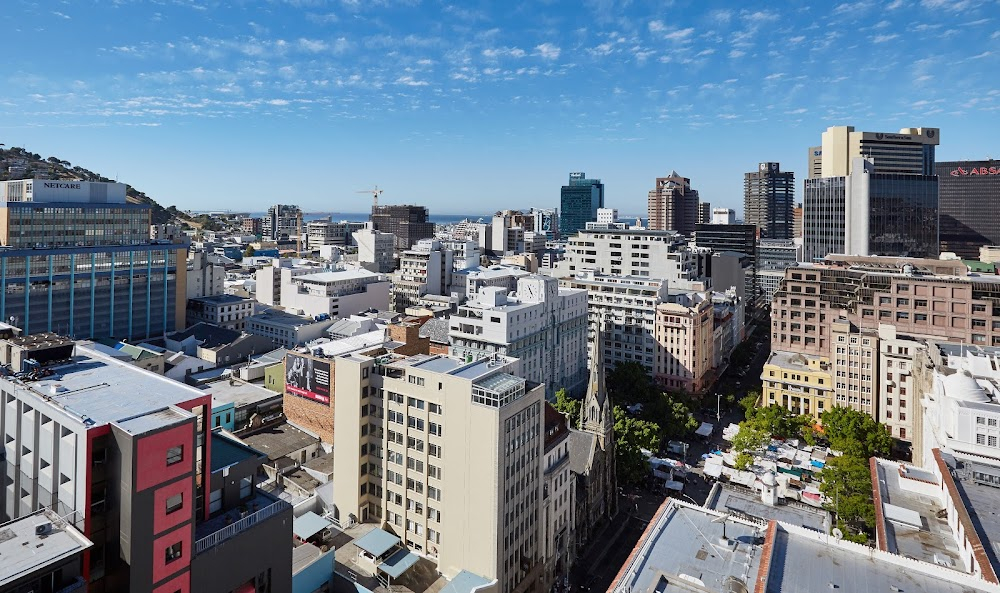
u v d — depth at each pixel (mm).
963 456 99750
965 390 115062
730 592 64500
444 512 103125
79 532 61031
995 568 69438
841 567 66375
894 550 83562
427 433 104438
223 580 70500
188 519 66562
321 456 143875
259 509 78625
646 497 158500
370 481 114375
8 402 74750
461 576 97625
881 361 191250
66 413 65562
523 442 104500
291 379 157750
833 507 137625
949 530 88938
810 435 183500
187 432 66000
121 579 61906
